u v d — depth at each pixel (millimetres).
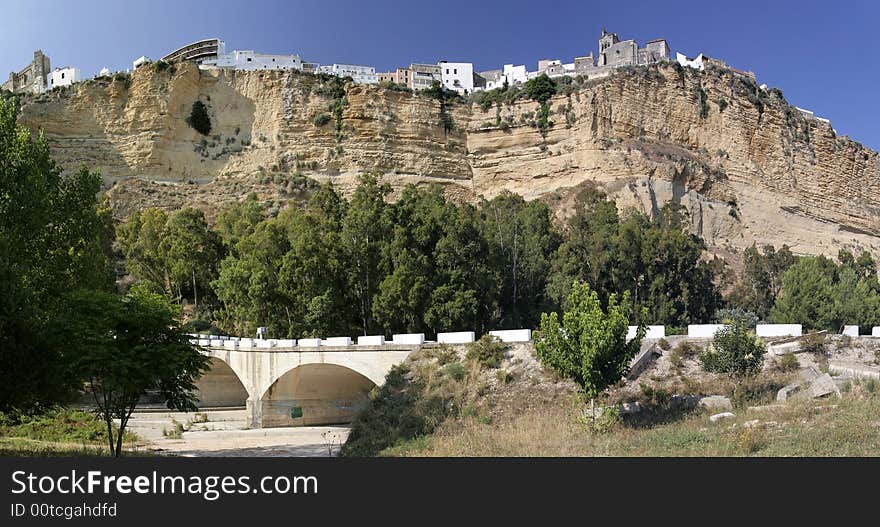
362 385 46406
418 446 26391
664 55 139875
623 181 111688
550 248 76000
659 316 69375
